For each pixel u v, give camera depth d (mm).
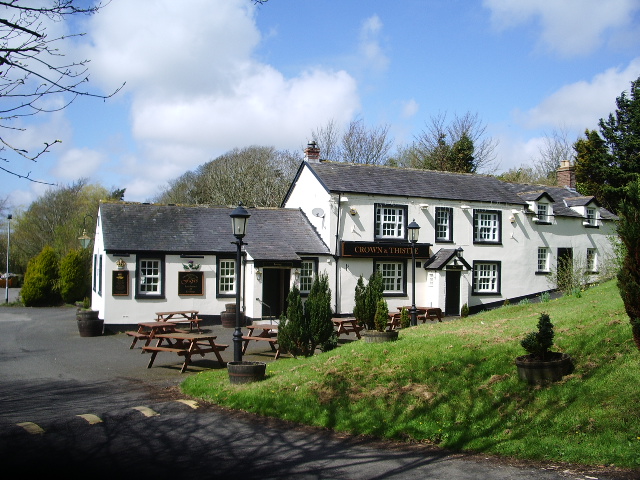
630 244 9109
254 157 51875
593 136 45188
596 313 13531
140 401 11062
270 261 23922
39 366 15305
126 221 24000
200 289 24047
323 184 26250
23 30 5363
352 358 12305
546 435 8297
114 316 22562
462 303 27719
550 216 31938
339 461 7711
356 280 26547
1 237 56031
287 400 10383
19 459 7531
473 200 29328
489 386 10109
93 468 7227
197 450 8086
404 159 57938
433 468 7422
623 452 7453
